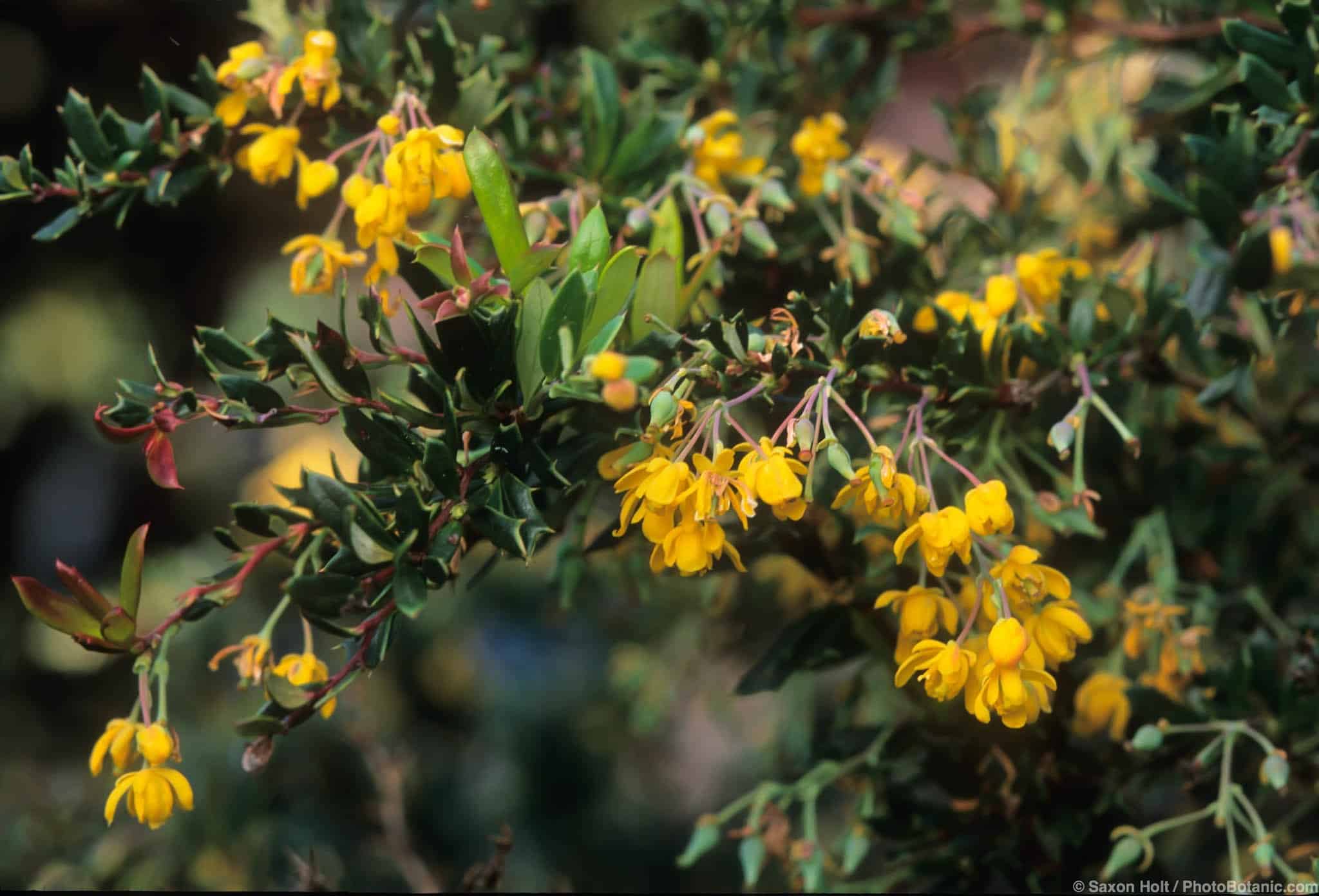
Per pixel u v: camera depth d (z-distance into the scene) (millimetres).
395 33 718
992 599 596
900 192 676
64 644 1552
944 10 744
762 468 583
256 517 614
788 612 747
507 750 1283
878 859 824
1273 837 647
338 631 593
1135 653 673
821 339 607
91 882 864
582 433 631
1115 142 737
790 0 726
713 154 665
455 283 597
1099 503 703
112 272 1758
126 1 1569
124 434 601
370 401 604
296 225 1720
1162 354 677
